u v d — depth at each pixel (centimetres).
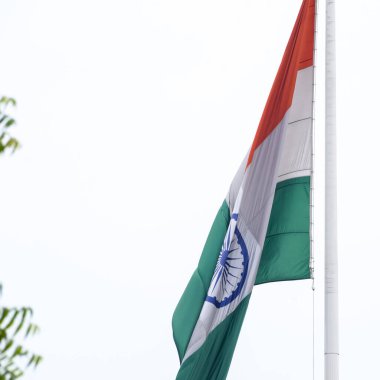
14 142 914
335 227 2261
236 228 2350
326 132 2338
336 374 2147
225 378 2292
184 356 2369
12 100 916
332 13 2431
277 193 2384
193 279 2489
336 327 2181
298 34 2434
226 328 2294
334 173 2300
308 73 2434
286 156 2397
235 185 2517
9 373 880
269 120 2409
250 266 2305
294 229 2355
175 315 2473
